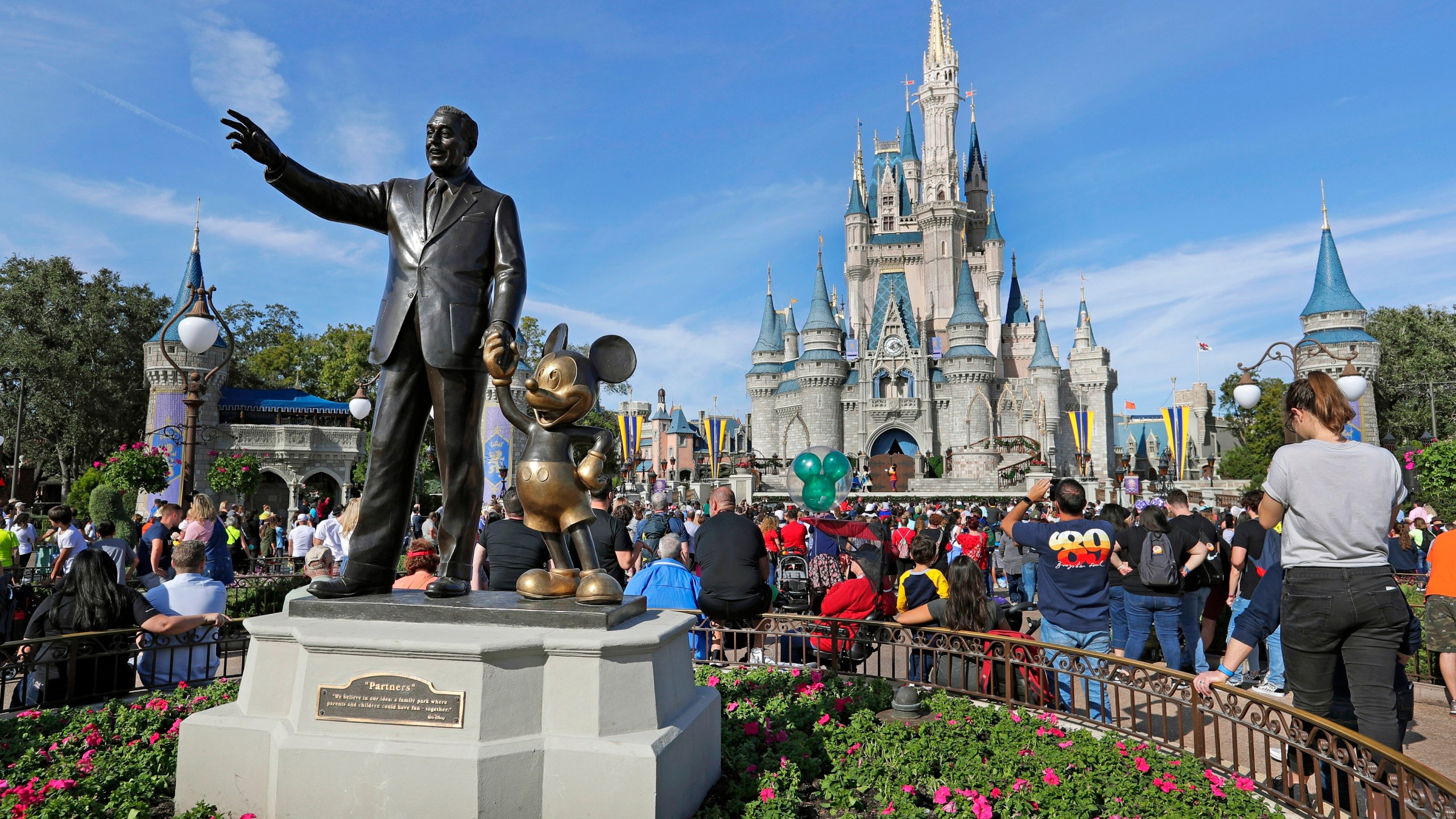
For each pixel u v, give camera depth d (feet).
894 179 343.05
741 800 14.28
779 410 310.65
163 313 194.29
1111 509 33.96
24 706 19.84
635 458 215.31
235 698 18.78
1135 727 18.26
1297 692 14.48
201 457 167.12
